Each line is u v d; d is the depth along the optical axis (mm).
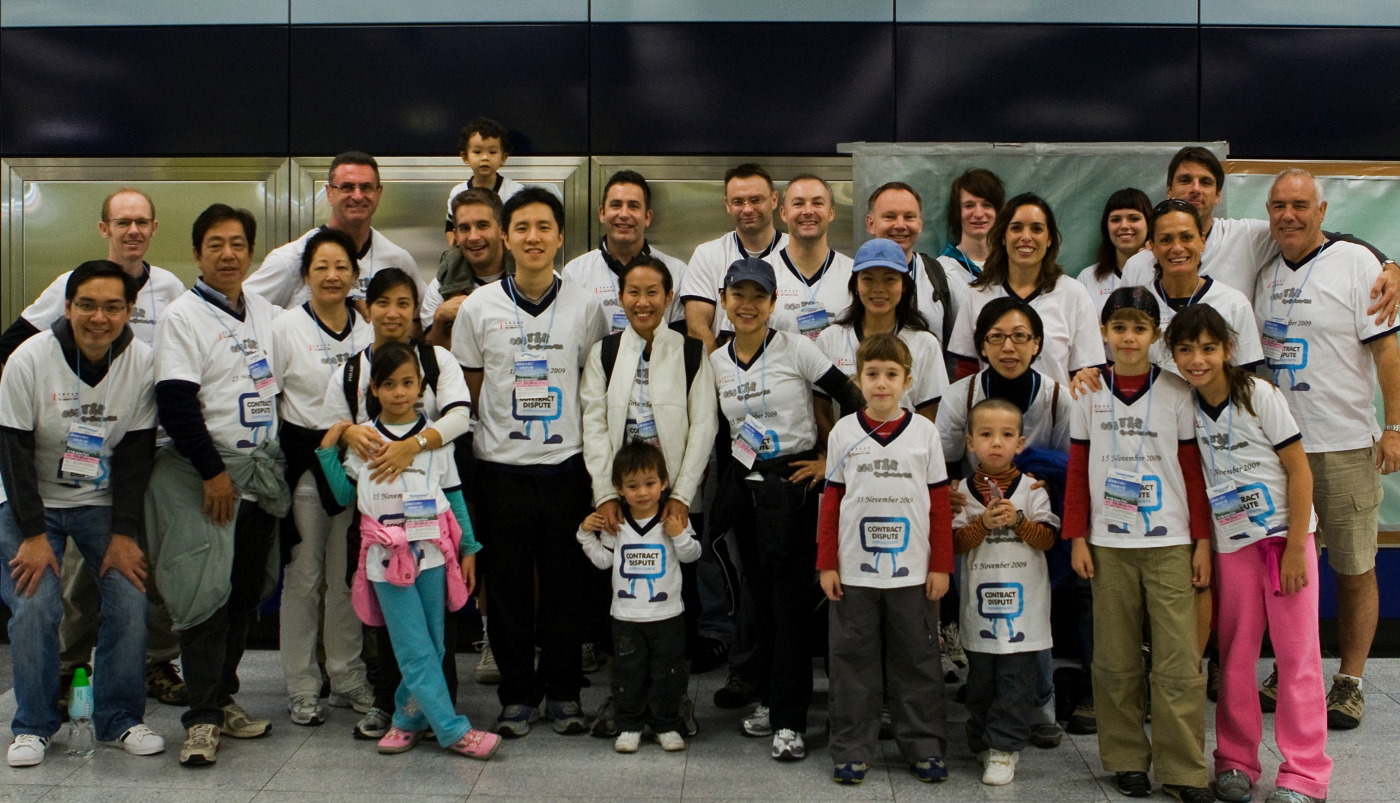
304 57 5480
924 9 5445
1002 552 3814
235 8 5477
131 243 4539
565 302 4234
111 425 3934
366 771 3873
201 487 4023
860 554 3789
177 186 5516
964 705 4531
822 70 5465
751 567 4145
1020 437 3871
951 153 5320
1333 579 5352
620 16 5465
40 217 5523
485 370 4234
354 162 4664
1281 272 4516
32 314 4484
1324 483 4422
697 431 4082
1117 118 5453
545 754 4031
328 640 4445
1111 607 3707
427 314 4855
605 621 4523
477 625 5445
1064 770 3898
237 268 4094
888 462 3775
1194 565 3666
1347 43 5453
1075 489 3770
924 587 3826
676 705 4074
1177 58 5441
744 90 5477
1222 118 5457
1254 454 3602
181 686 4629
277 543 4238
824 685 4852
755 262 4055
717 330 4723
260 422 4098
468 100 5484
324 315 4289
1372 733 4266
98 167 5512
